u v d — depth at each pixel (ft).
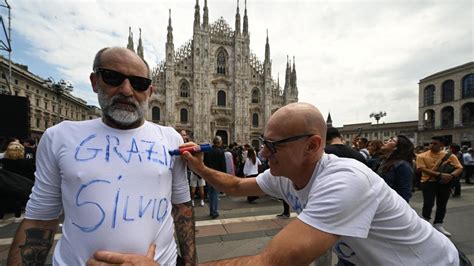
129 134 4.99
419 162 17.66
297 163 4.51
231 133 146.30
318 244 3.43
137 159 4.70
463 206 23.70
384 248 4.35
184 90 139.85
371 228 4.22
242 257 3.47
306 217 3.69
